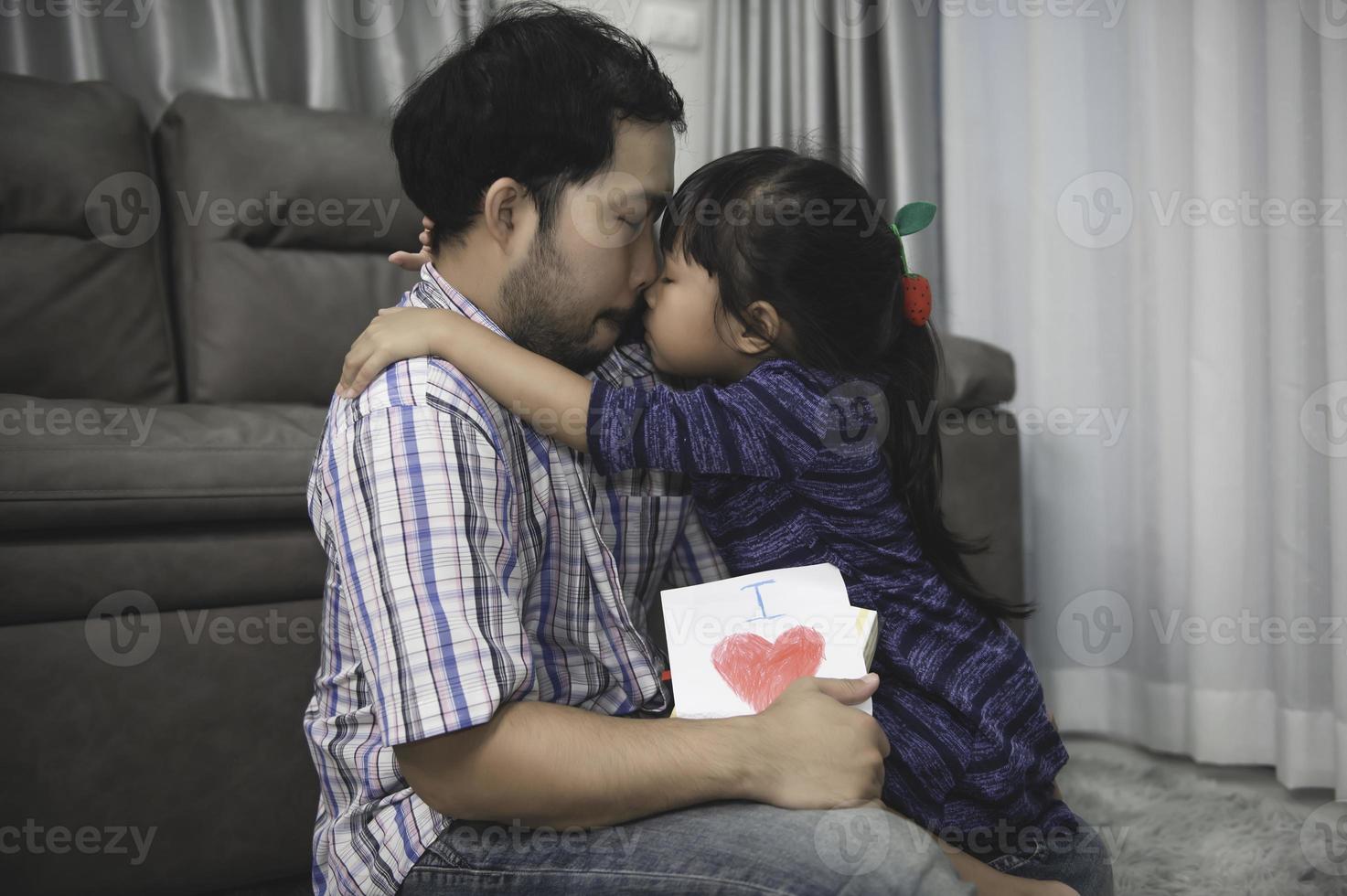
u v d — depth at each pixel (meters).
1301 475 1.73
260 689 1.24
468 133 0.82
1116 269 2.05
